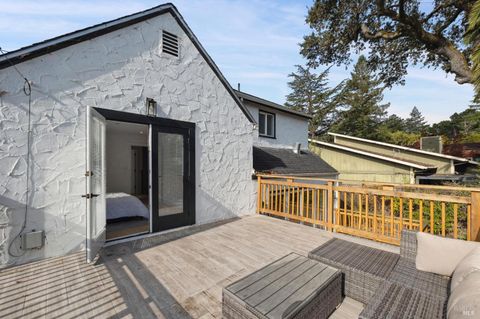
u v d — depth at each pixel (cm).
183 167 459
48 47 304
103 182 352
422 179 1134
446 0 833
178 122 452
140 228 436
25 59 289
